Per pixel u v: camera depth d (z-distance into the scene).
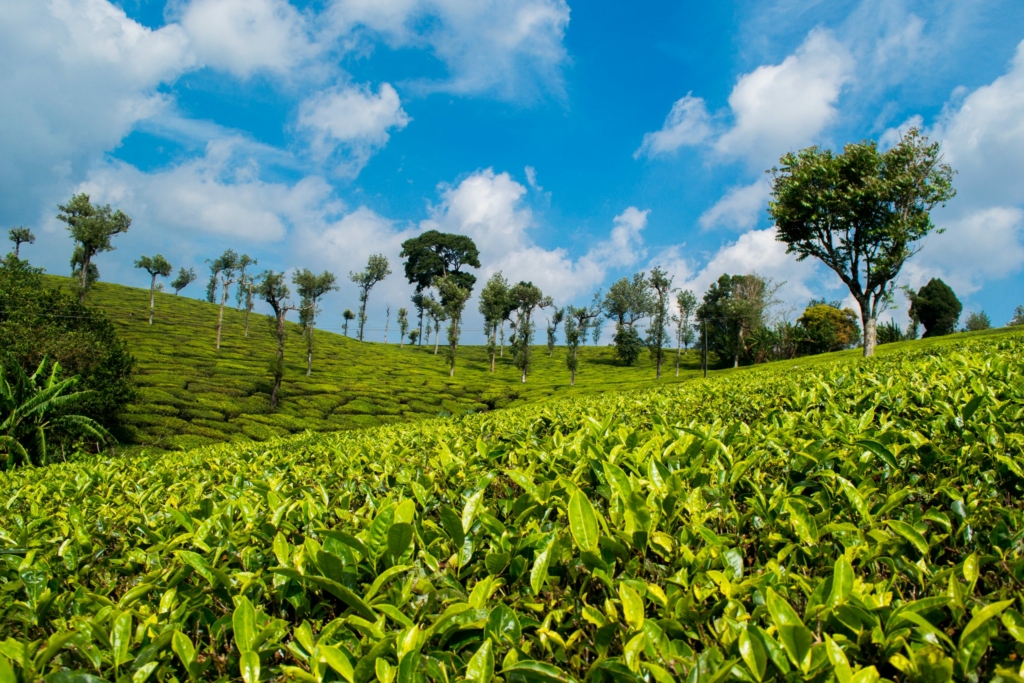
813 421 4.06
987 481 2.62
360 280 107.50
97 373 28.47
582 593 2.02
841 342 75.38
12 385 23.98
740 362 77.31
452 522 2.25
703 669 1.52
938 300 63.34
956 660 1.51
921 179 28.12
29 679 1.79
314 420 39.62
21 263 34.19
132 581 2.62
